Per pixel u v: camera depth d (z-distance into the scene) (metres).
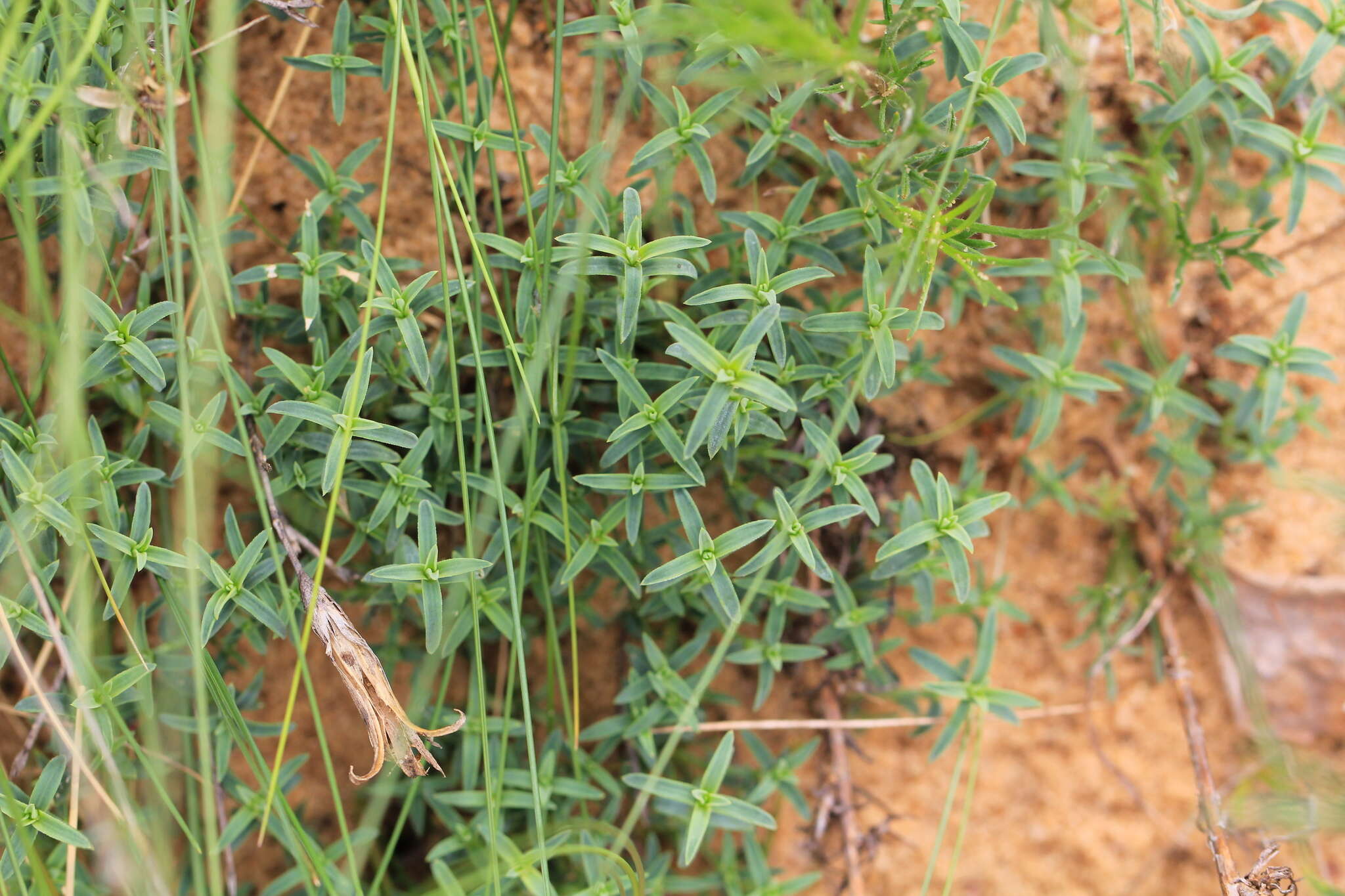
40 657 0.38
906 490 0.42
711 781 0.37
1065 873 0.42
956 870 0.42
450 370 0.38
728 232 0.38
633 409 0.38
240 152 0.41
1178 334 0.42
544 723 0.40
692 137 0.37
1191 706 0.41
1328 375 0.39
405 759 0.36
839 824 0.41
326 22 0.41
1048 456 0.42
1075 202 0.38
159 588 0.39
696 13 0.36
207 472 0.37
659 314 0.37
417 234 0.41
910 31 0.38
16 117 0.35
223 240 0.38
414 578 0.36
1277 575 0.42
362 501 0.38
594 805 0.41
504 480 0.37
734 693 0.42
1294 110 0.41
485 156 0.40
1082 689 0.42
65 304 0.36
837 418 0.37
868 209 0.37
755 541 0.41
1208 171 0.41
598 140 0.38
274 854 0.42
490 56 0.40
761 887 0.39
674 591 0.38
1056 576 0.42
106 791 0.38
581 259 0.36
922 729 0.40
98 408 0.39
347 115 0.41
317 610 0.36
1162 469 0.41
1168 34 0.40
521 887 0.39
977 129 0.40
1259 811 0.40
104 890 0.38
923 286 0.38
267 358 0.40
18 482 0.35
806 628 0.41
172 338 0.38
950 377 0.42
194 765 0.39
